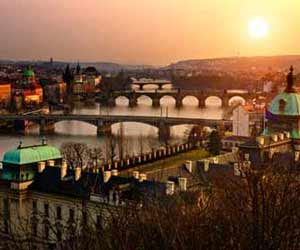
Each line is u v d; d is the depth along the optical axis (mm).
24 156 139500
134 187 115500
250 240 40688
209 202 56438
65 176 136500
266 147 156250
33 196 136125
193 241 39531
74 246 43312
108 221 46688
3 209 140250
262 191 43375
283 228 41062
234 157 153750
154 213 43969
